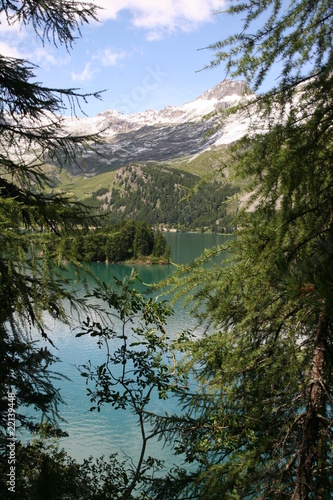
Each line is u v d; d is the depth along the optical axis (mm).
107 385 4348
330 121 1953
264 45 1868
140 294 4336
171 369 4223
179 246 119812
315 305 1939
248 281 2354
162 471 11352
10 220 3010
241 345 2779
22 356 3965
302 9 1837
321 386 2727
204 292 2584
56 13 4574
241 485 2812
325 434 2678
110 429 18094
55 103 4496
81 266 3504
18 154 4625
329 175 2250
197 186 2016
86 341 29188
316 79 1845
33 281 3561
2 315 3574
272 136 1890
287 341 2648
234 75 1886
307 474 2676
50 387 4359
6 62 4250
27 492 3480
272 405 3088
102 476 6207
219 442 3434
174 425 3922
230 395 2932
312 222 2322
